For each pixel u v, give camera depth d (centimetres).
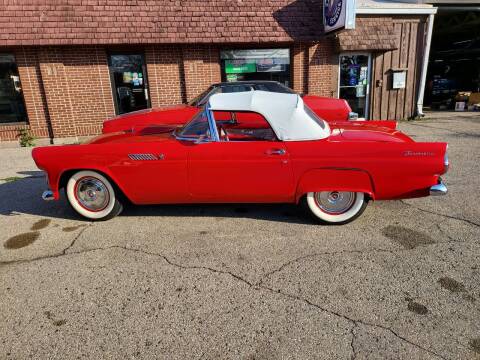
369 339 233
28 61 913
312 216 396
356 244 356
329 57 1063
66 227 416
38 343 238
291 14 989
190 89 1000
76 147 401
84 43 879
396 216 421
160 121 624
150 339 238
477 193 488
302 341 232
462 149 738
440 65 1859
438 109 1509
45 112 952
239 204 410
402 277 299
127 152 389
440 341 229
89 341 238
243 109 381
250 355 222
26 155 836
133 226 412
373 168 364
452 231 379
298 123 374
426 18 1125
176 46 973
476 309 258
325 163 368
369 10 1069
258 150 374
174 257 341
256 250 350
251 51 1023
